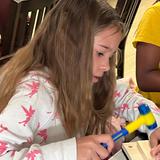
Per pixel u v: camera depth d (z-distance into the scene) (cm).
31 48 92
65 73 90
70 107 92
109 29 86
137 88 146
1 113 83
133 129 87
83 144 82
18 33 144
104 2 92
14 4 135
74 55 88
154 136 95
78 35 86
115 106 116
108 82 106
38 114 87
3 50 151
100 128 105
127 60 280
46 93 88
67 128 94
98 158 81
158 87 137
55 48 89
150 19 134
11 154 78
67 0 89
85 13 86
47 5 141
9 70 91
